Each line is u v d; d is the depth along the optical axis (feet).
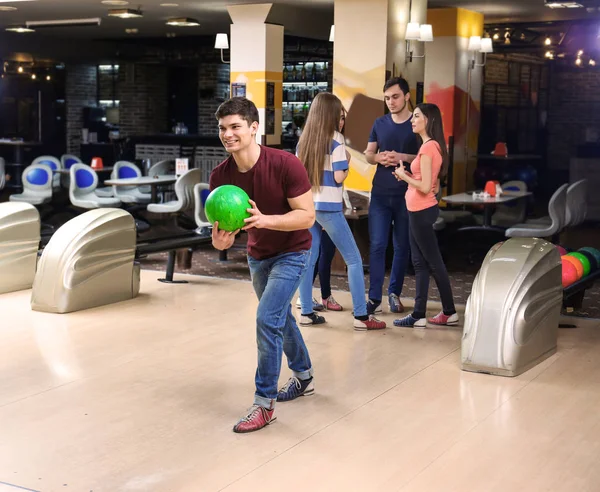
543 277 17.95
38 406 14.78
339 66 32.42
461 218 35.29
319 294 25.03
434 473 12.13
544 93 65.51
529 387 16.28
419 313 20.84
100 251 22.48
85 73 68.23
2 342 18.85
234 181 13.69
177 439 13.34
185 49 61.21
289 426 13.98
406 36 32.73
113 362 17.48
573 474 12.15
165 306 22.80
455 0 38.19
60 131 67.00
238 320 21.34
